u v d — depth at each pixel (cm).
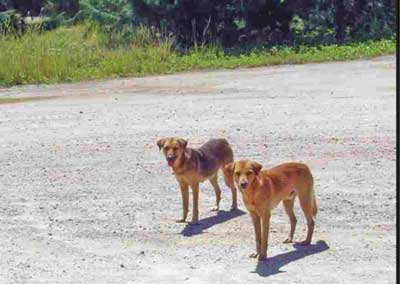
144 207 1083
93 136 1523
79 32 3312
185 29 3109
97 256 909
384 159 1278
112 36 3030
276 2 3117
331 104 1759
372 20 3177
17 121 1711
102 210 1075
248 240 948
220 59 2688
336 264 862
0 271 872
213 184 1065
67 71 2423
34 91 2206
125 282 830
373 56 2669
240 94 1962
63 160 1348
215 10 3116
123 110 1789
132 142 1459
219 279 830
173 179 1216
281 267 858
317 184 1158
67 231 996
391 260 869
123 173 1255
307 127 1530
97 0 3158
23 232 998
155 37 2961
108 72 2453
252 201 870
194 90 2075
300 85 2080
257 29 3189
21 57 2452
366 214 1023
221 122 1608
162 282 828
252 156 1327
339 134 1460
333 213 1029
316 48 2872
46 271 869
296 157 1313
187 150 1002
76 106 1880
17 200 1133
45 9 3984
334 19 3198
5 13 3447
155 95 2011
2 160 1365
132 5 3091
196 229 993
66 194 1154
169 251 918
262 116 1653
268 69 2478
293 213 933
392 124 1527
